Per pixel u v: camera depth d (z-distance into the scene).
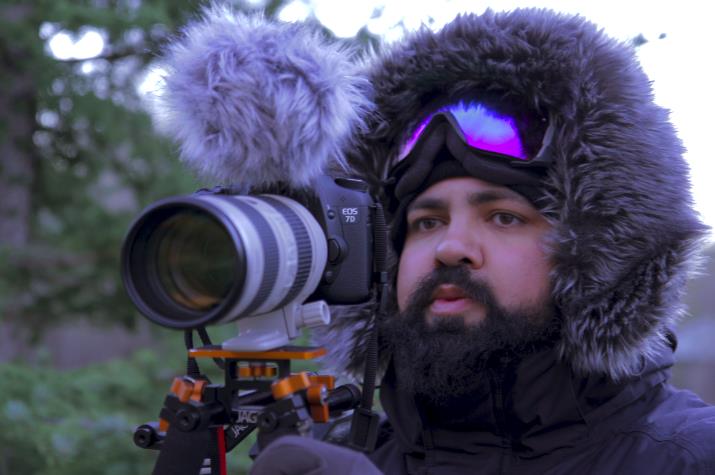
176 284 1.40
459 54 1.82
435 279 1.75
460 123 1.79
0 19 4.91
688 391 1.83
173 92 1.57
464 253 1.73
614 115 1.70
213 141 1.56
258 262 1.35
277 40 1.55
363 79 1.83
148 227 1.40
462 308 1.73
